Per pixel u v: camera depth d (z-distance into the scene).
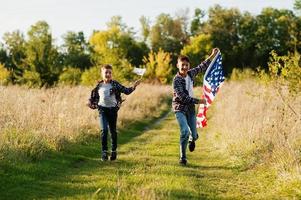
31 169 8.93
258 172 9.24
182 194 7.34
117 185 7.76
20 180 8.13
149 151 12.09
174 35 98.88
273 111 12.91
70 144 11.88
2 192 7.40
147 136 15.72
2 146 9.42
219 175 9.18
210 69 10.62
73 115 14.72
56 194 7.34
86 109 16.41
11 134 10.48
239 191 7.91
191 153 11.90
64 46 97.75
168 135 16.16
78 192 7.43
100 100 10.53
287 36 86.50
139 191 6.80
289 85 11.37
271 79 11.79
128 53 73.69
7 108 13.41
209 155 11.59
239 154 10.71
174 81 10.11
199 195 7.45
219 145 12.58
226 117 15.95
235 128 12.80
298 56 11.50
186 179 8.45
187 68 10.10
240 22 90.44
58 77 45.09
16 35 80.56
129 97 24.86
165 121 21.38
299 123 10.54
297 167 8.11
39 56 44.91
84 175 8.80
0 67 50.12
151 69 54.59
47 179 8.41
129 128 17.45
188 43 97.00
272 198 7.41
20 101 14.48
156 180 8.20
